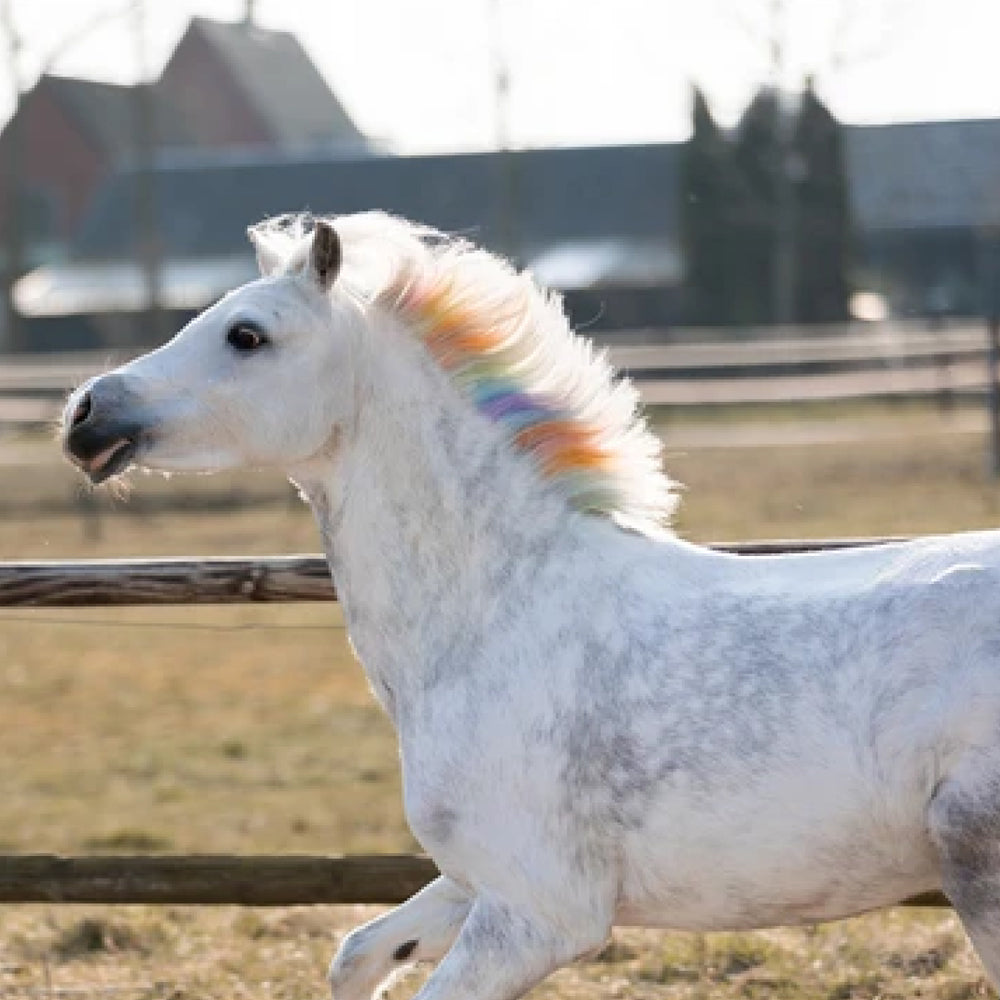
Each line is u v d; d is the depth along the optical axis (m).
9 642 24.83
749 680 6.75
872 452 38.44
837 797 6.59
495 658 7.18
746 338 52.69
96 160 106.88
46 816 15.98
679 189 75.69
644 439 7.54
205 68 113.94
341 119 118.38
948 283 84.56
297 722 19.28
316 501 7.66
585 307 77.44
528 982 6.98
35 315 79.19
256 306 7.33
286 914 12.05
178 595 9.98
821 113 68.81
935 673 6.52
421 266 7.50
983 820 6.39
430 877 9.87
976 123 89.19
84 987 10.73
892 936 11.01
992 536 6.84
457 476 7.41
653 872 6.87
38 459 43.06
